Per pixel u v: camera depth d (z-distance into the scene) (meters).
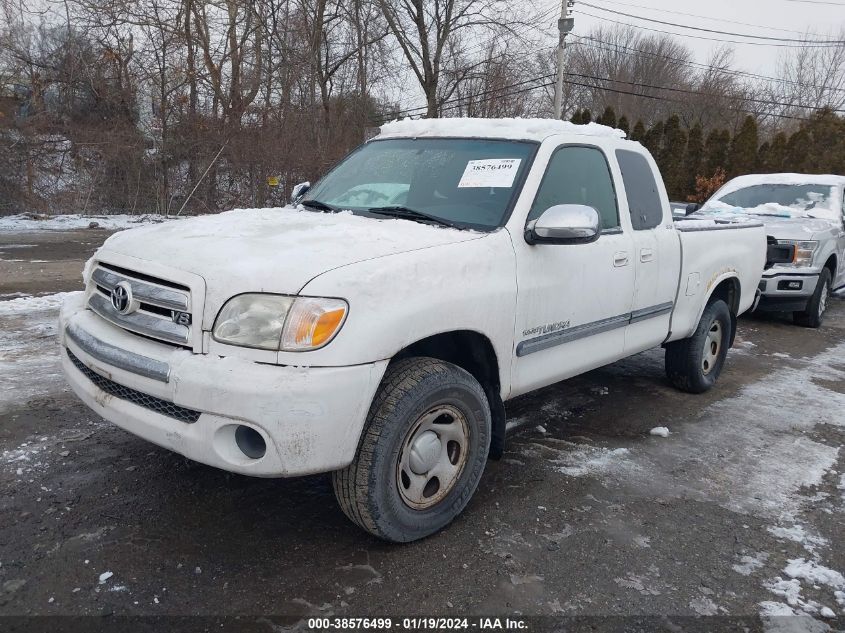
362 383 2.69
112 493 3.45
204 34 20.55
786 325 9.02
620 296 4.23
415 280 2.92
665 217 4.81
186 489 3.53
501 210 3.55
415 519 3.08
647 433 4.71
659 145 26.64
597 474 3.99
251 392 2.53
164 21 19.84
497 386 3.47
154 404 2.86
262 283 2.68
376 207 3.89
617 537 3.29
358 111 25.23
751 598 2.86
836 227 8.96
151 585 2.74
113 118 19.64
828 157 24.44
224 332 2.67
